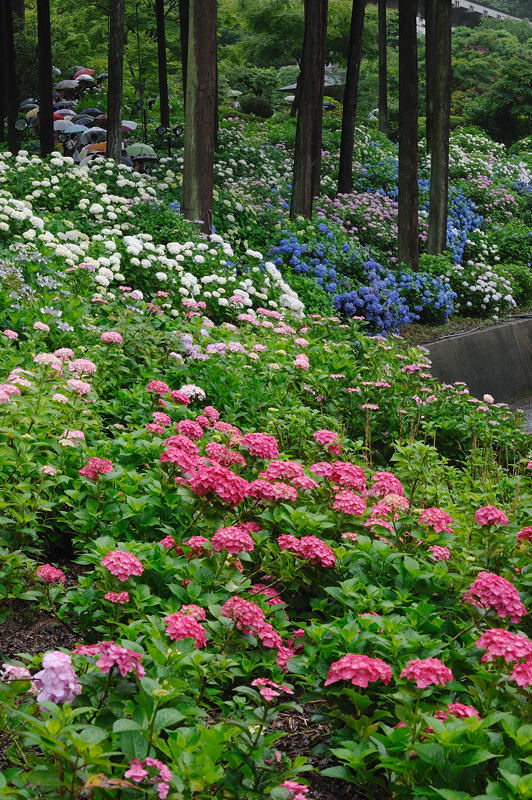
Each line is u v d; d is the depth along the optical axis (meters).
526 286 19.44
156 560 3.82
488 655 2.95
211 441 5.18
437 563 4.19
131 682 2.77
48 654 2.48
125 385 7.00
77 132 25.06
